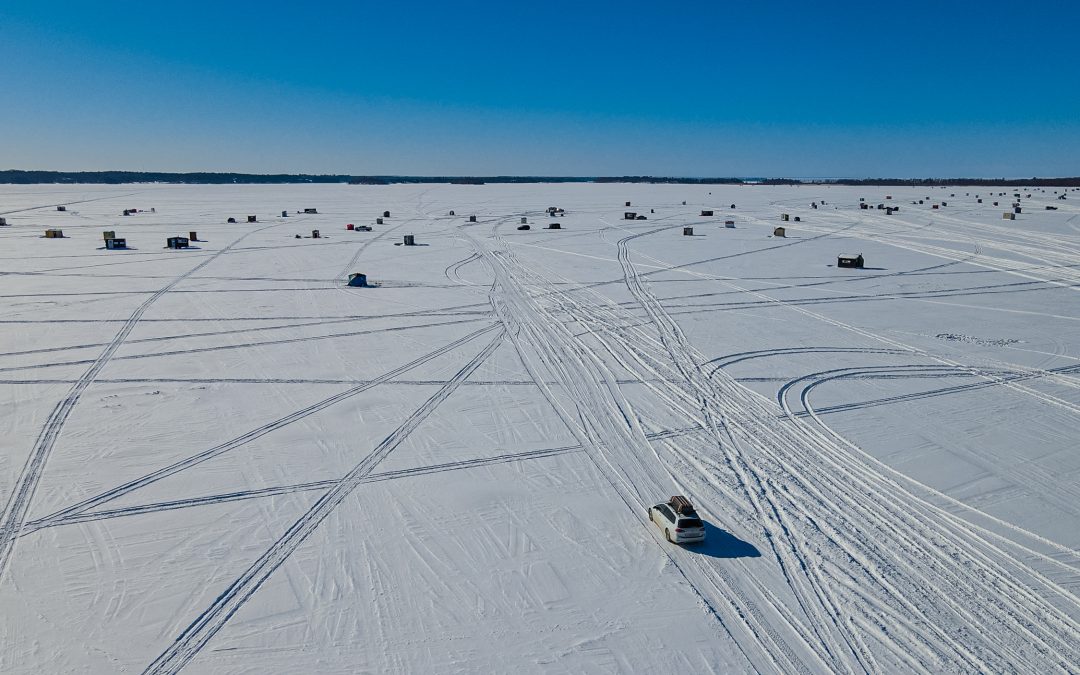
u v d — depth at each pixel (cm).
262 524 1476
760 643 1124
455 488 1650
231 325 3225
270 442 1909
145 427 2003
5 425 2003
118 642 1106
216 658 1074
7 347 2817
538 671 1060
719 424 2055
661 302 3741
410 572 1311
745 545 1415
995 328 3169
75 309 3497
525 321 3334
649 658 1090
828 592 1257
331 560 1345
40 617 1165
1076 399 2236
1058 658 1077
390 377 2497
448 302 3750
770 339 2988
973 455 1819
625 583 1285
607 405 2219
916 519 1505
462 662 1076
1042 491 1620
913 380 2436
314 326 3225
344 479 1692
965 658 1081
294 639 1120
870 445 1892
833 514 1533
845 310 3547
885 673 1054
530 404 2228
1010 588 1259
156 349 2822
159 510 1530
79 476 1688
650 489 1659
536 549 1395
